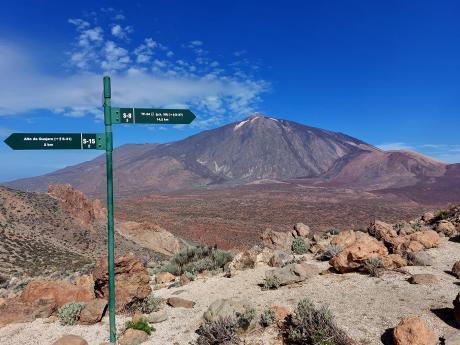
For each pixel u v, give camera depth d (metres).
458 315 8.92
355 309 10.45
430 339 8.12
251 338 9.55
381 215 156.88
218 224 140.62
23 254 59.53
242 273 16.12
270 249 21.59
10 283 35.53
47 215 82.69
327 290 12.24
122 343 10.06
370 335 8.95
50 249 66.44
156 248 86.81
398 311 10.00
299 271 13.56
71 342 9.54
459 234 18.47
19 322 12.26
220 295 13.47
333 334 8.79
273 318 10.20
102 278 12.71
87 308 11.86
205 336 9.69
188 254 23.64
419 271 13.16
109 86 9.48
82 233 82.56
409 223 25.92
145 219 160.25
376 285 12.11
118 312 12.40
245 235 116.00
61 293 13.25
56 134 9.34
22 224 74.62
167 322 11.37
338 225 134.38
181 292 14.63
